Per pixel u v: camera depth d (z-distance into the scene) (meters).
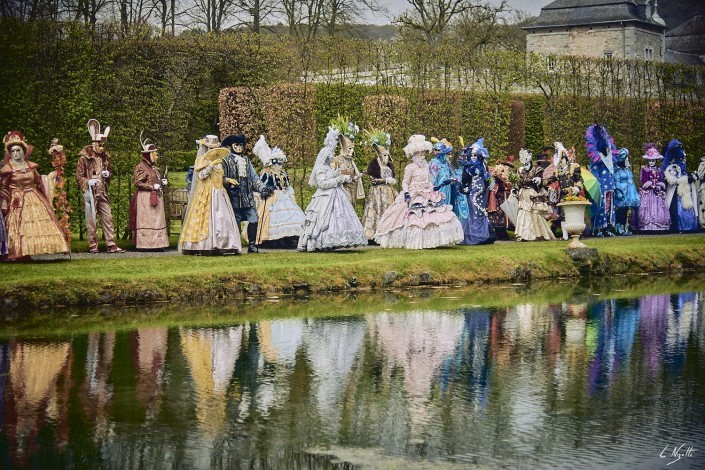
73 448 7.88
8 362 10.77
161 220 19.44
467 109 26.62
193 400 9.28
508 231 24.52
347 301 15.44
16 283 14.42
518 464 7.61
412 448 7.95
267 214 20.11
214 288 15.64
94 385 9.78
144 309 14.46
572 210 19.55
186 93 24.39
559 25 75.56
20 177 16.72
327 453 7.82
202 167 17.77
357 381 10.06
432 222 19.55
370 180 21.19
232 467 7.50
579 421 8.70
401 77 25.91
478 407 9.12
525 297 16.08
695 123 30.77
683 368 10.73
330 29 48.62
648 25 75.12
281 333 12.61
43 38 20.84
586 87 29.73
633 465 7.60
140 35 22.31
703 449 7.97
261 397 9.41
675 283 18.16
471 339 12.30
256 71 26.00
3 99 20.39
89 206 18.80
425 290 16.86
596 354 11.45
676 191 25.41
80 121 20.81
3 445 7.94
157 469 7.44
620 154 24.33
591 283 18.11
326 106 25.42
